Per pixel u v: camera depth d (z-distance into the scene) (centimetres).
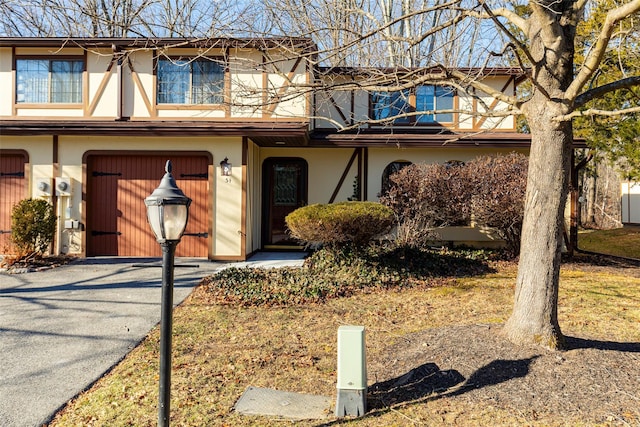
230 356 528
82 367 495
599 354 446
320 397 426
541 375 413
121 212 1149
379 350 541
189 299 773
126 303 742
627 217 2420
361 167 1321
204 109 1141
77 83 1177
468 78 503
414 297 806
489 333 509
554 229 467
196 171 1144
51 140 1136
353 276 887
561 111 445
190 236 1144
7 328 618
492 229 1289
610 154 1283
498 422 357
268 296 781
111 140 1134
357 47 713
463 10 480
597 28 895
